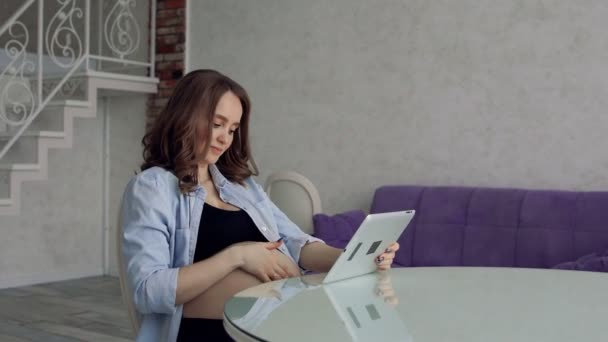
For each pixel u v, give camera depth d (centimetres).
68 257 645
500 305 150
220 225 193
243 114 205
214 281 173
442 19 463
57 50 692
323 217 439
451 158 462
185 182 186
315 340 121
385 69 488
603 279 187
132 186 181
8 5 702
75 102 554
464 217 420
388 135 488
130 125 646
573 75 417
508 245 398
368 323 133
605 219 374
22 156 541
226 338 176
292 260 198
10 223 606
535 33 429
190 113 187
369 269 194
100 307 526
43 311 511
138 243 172
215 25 580
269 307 148
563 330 128
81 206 654
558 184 423
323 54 517
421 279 184
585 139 414
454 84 460
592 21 410
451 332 126
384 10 488
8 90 607
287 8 536
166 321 175
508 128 440
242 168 210
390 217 179
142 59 630
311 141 524
